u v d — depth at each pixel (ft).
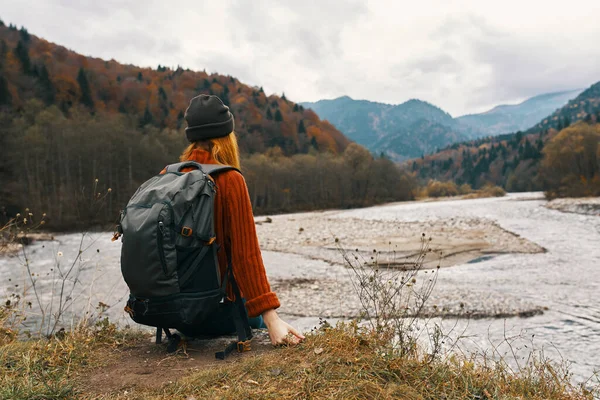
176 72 587.68
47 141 174.91
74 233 110.52
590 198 161.27
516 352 17.12
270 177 276.41
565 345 18.34
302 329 22.62
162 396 5.61
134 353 7.61
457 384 6.73
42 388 5.89
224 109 7.20
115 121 207.31
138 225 5.85
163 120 413.18
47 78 354.95
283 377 6.00
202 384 5.83
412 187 391.04
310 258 51.11
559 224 83.82
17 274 42.14
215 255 6.36
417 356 7.72
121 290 30.89
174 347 7.46
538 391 7.95
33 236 83.46
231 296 7.07
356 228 89.66
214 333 7.71
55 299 27.61
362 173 317.63
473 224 88.38
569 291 29.66
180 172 6.68
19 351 7.56
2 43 366.22
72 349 7.45
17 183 152.46
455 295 27.20
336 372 6.17
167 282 5.92
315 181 299.99
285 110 570.05
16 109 276.21
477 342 18.20
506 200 217.56
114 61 597.11
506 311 23.79
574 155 232.12
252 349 7.29
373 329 8.47
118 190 178.09
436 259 47.09
